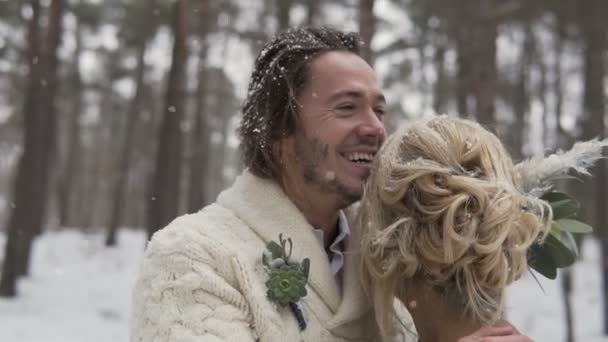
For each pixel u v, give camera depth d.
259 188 1.45
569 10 11.93
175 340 1.24
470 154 1.28
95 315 11.10
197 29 14.52
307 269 1.36
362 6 6.65
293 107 1.43
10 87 20.41
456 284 1.25
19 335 9.36
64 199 28.84
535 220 1.27
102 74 23.41
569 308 8.79
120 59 22.92
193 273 1.29
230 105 23.28
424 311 1.30
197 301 1.28
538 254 1.49
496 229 1.21
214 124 28.97
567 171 1.47
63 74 21.97
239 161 1.57
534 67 18.45
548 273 1.49
